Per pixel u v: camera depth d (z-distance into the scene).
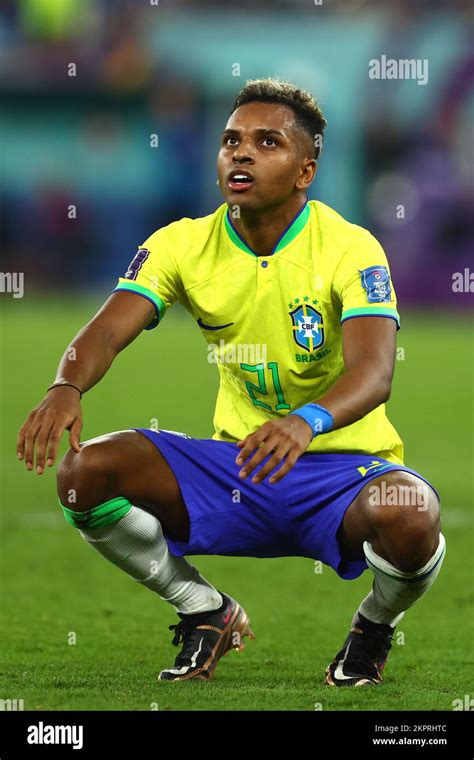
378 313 13.34
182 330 76.56
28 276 84.06
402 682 14.11
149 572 13.91
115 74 80.75
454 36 77.75
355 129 78.88
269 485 13.77
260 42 79.75
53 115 81.94
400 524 12.82
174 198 82.06
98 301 82.25
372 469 13.41
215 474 13.88
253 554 14.50
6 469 33.28
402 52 78.06
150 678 14.05
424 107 78.00
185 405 44.00
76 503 13.36
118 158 81.81
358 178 79.69
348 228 13.95
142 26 81.25
